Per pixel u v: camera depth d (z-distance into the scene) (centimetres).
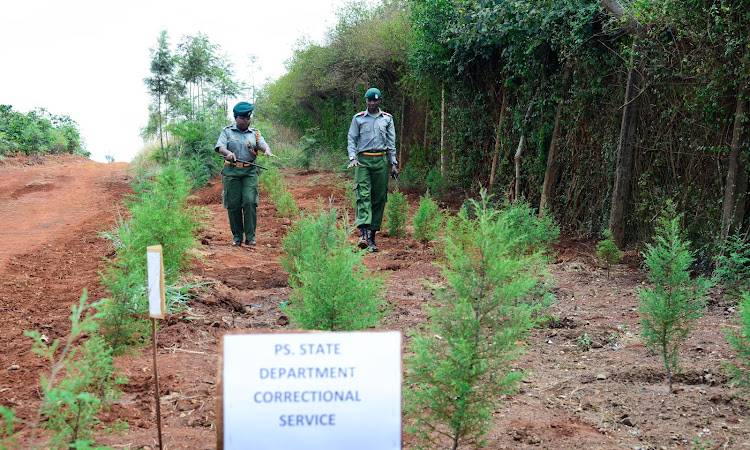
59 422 258
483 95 1278
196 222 696
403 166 1941
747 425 346
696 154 723
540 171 1053
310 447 218
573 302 611
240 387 216
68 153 3431
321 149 2425
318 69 2186
